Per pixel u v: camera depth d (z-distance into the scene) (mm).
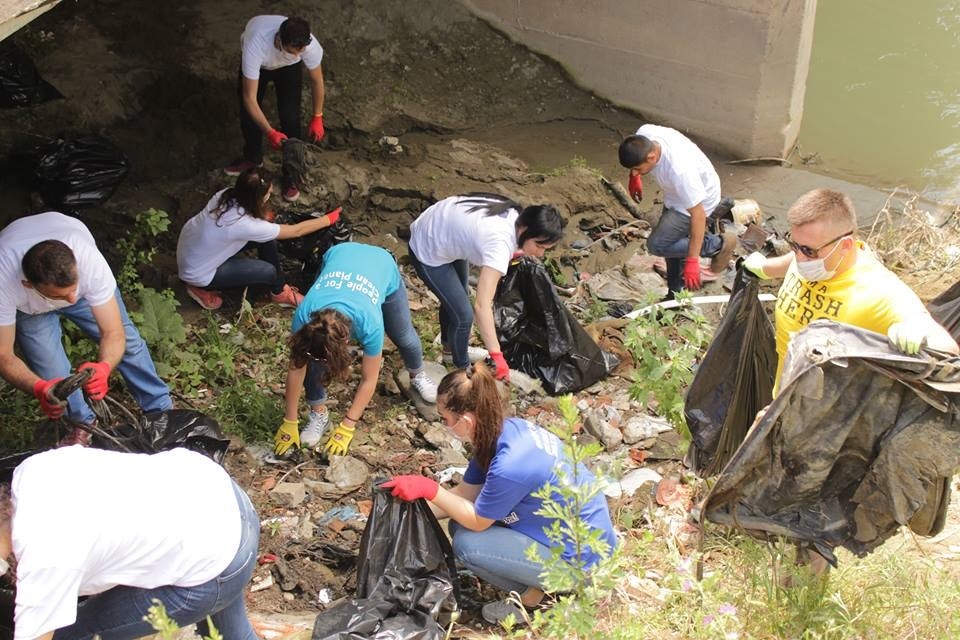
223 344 5844
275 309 6402
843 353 3277
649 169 5910
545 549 3891
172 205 7527
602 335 6180
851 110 9508
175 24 9227
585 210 7840
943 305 4469
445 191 7742
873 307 3498
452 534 4152
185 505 3064
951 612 3691
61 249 4004
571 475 3764
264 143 8164
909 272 6801
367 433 5344
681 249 6188
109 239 7074
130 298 6387
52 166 7070
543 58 9672
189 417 4328
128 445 4180
